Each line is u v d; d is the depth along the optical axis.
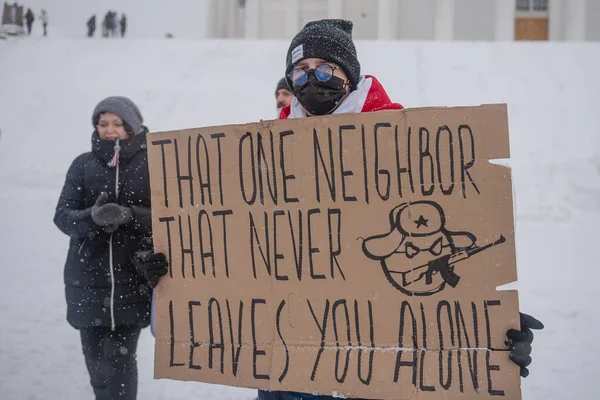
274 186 2.84
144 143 4.22
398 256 2.68
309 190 2.79
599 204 13.27
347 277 2.73
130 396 4.09
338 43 2.83
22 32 29.61
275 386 2.77
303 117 2.84
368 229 2.72
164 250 3.00
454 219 2.63
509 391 2.57
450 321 2.62
